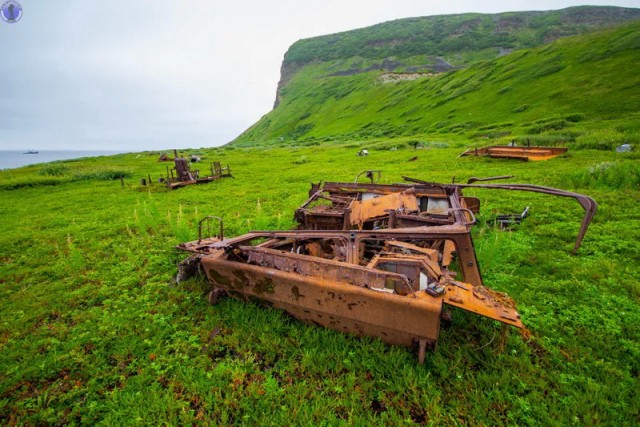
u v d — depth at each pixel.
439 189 7.82
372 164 26.64
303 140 90.38
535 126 38.22
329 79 177.38
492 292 3.59
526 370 3.38
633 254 6.14
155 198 16.80
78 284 6.39
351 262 4.25
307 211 7.44
